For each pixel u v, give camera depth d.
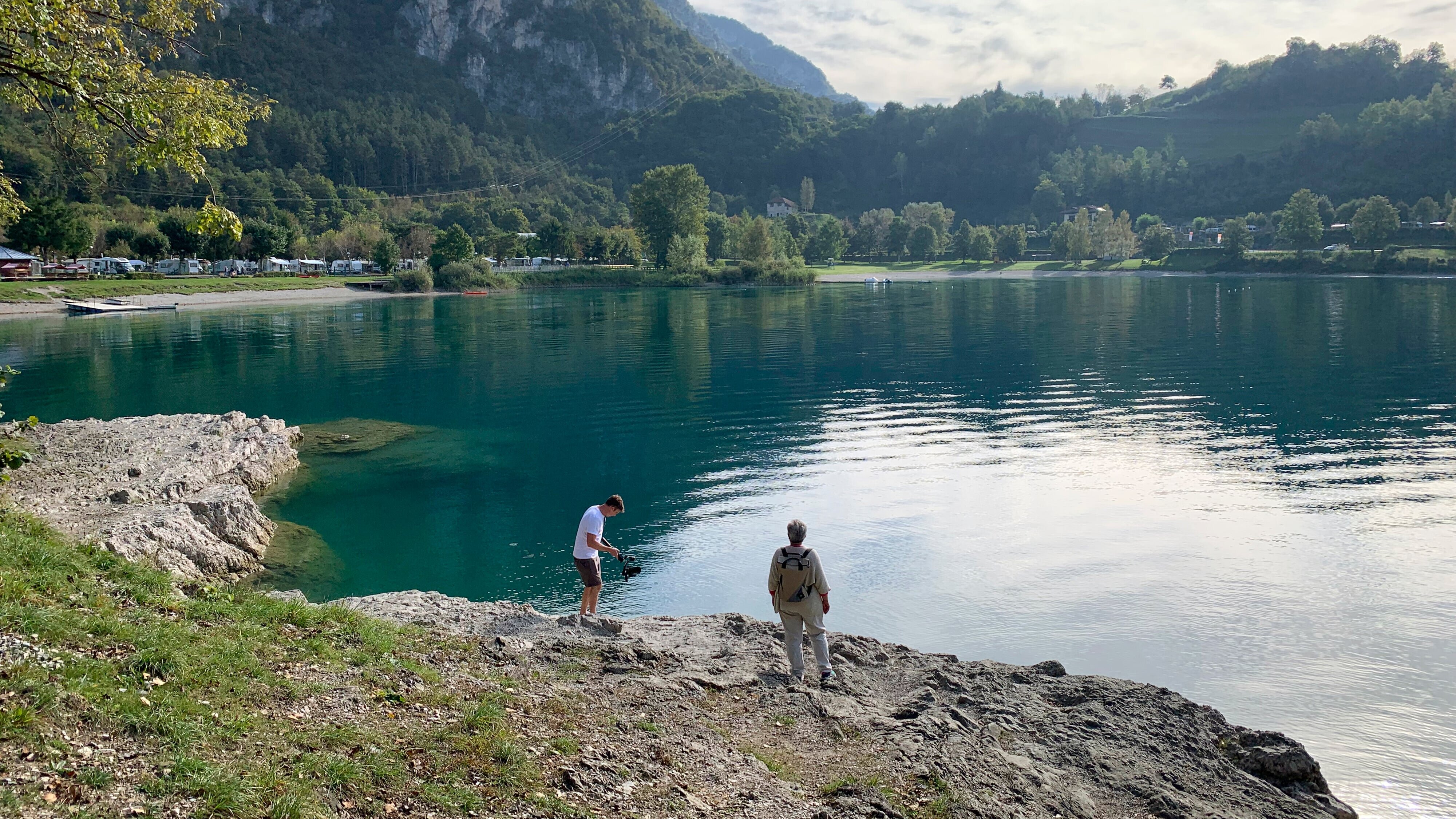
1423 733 13.79
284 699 8.60
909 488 28.36
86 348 68.50
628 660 12.27
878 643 14.92
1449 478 27.88
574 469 31.73
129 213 161.00
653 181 181.25
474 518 26.00
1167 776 10.55
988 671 13.64
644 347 69.38
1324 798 10.69
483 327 88.06
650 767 8.73
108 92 14.23
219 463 27.61
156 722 7.33
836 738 10.30
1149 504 26.12
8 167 127.62
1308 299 111.06
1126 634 17.64
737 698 11.38
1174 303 109.88
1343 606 18.69
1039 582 20.39
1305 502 25.84
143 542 18.69
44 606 8.86
